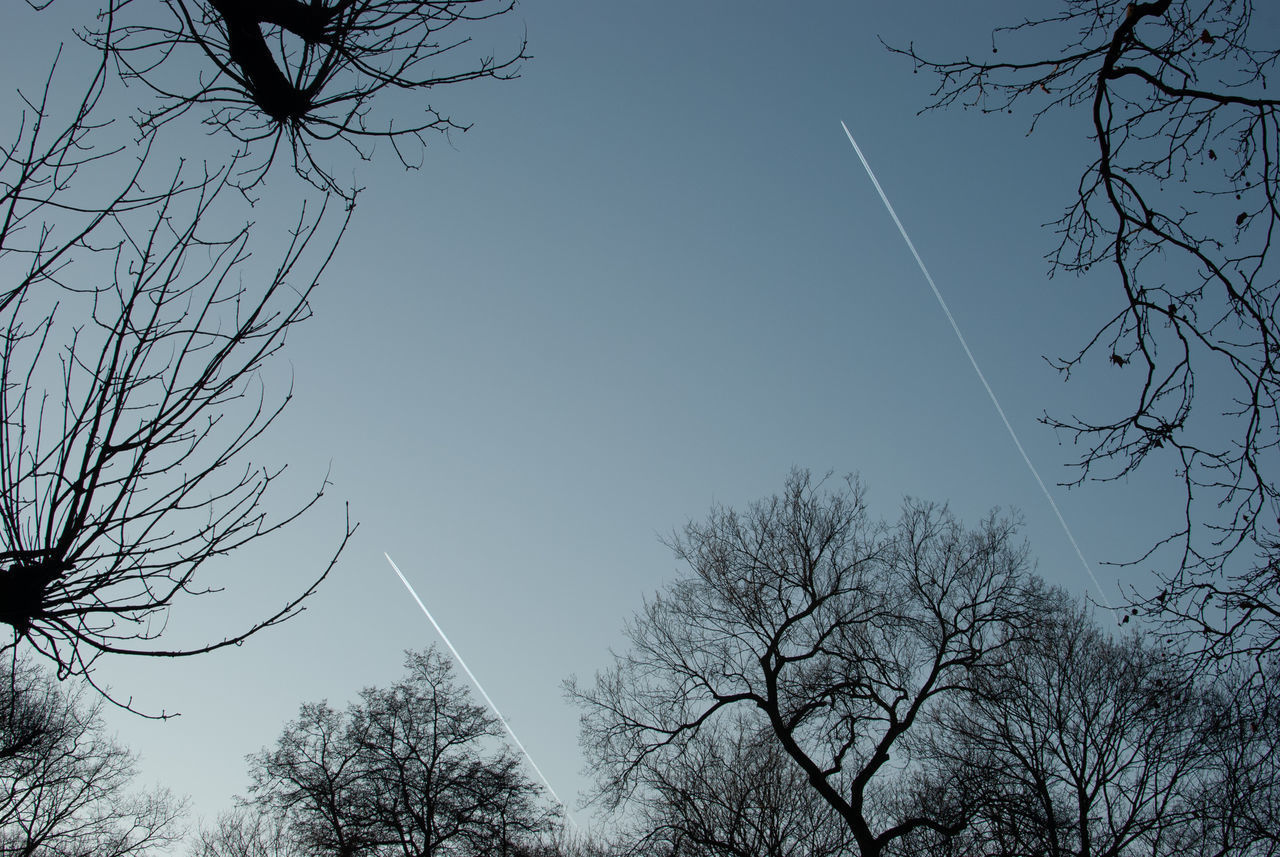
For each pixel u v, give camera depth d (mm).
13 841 14906
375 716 25062
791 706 18094
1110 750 15492
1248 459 5238
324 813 23531
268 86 4816
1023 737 16422
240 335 4309
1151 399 5422
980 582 18234
